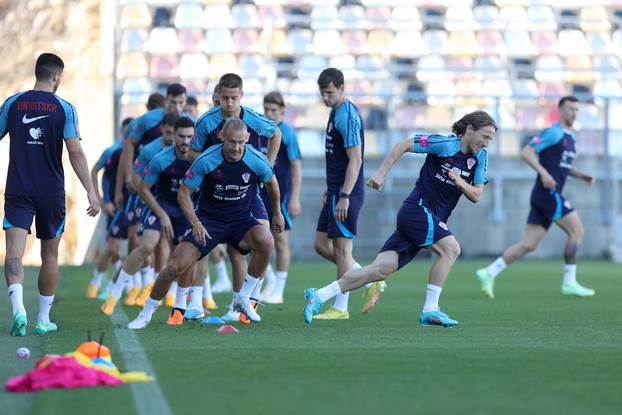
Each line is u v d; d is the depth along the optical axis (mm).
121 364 19047
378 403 15039
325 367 18734
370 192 78375
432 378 17453
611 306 35531
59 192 25484
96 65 79250
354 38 85250
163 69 81438
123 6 82875
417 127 81062
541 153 41781
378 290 28469
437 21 86062
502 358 20141
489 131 26188
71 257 73438
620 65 85562
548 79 84438
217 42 83000
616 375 17891
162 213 30531
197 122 27094
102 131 77750
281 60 84125
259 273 27125
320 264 71562
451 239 27109
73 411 14391
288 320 29016
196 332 25203
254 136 27656
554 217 41062
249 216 26609
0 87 80562
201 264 29328
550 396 15695
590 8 87312
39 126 25156
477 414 14227
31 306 34812
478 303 37094
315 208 78125
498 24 86250
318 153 78875
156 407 14680
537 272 61562
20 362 19625
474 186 26703
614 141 80125
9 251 25078
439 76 84062
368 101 80000
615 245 79375
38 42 80938
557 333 25516
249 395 15695
